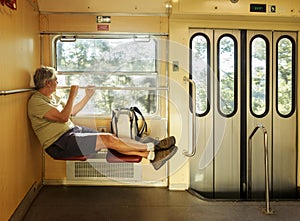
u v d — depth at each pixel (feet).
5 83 10.23
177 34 14.33
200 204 12.99
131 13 14.38
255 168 15.38
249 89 14.98
